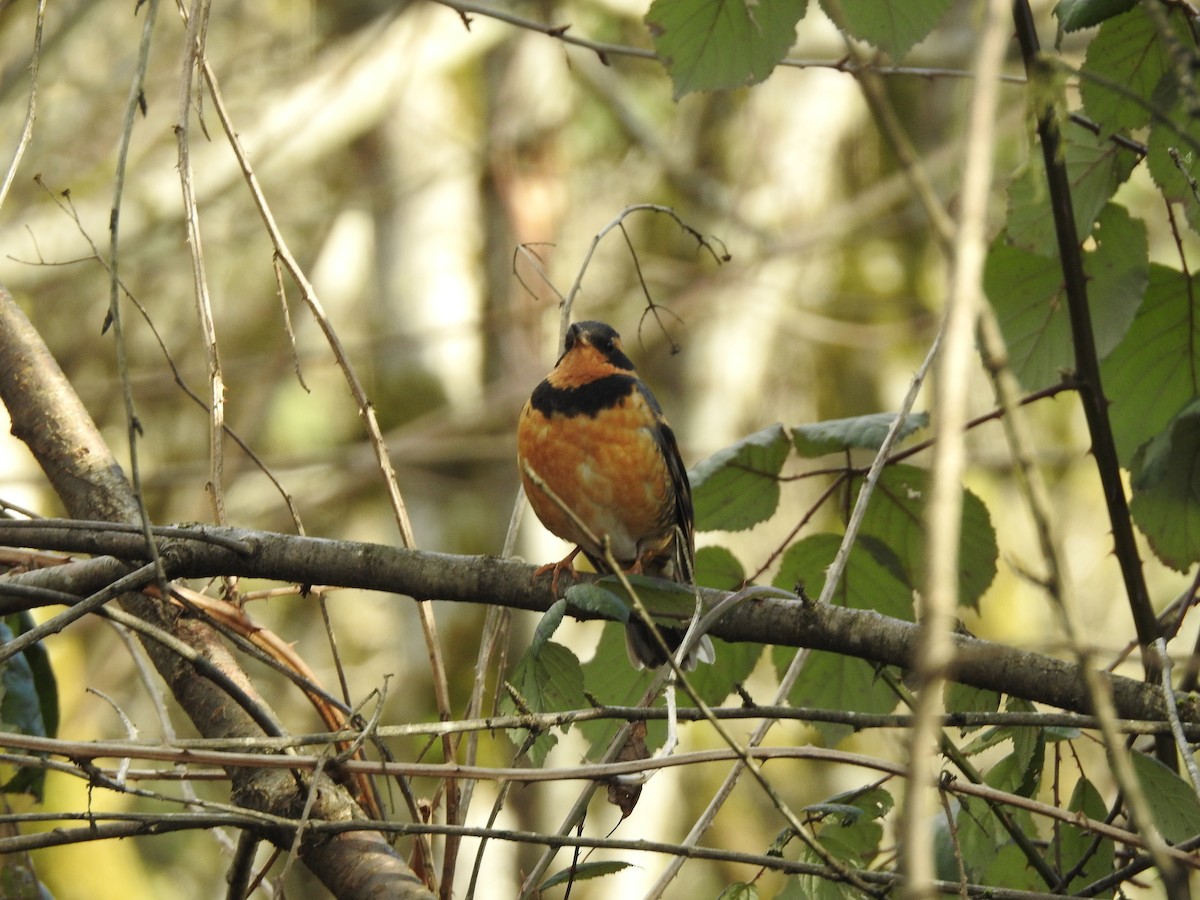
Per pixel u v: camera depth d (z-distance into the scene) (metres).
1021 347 8.10
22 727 8.12
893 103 23.53
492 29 20.11
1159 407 8.34
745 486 8.66
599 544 5.23
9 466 17.14
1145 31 7.13
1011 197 7.68
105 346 22.44
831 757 5.93
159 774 6.15
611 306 22.03
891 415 8.30
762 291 22.66
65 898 15.50
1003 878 7.48
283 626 23.75
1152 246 20.42
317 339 24.78
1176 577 18.81
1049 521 3.28
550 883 5.88
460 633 21.28
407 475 22.69
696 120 23.92
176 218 20.31
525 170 21.53
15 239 19.64
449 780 7.00
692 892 19.50
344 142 20.83
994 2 3.16
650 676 8.70
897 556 8.57
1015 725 6.21
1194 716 6.34
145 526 5.82
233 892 6.42
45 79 19.08
